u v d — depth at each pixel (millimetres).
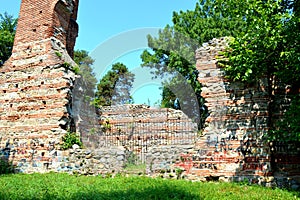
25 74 13617
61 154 12094
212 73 11633
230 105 11195
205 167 10938
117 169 11625
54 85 13000
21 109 13250
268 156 10445
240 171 10562
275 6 9562
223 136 11008
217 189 8625
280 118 10828
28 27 14219
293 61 9227
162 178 10820
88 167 11773
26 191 7477
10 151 12875
